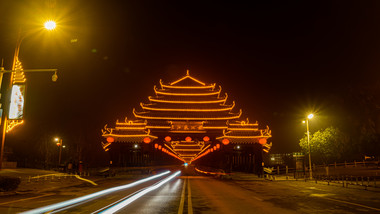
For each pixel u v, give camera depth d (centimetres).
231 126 5631
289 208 1495
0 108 2359
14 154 5572
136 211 1394
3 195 2169
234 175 5031
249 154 5903
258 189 2669
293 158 5853
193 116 5953
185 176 5228
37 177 3853
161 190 2548
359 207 1515
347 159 5575
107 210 1420
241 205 1612
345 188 2722
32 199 1903
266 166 5344
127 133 5456
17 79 2477
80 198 1948
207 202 1736
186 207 1530
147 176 5022
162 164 7800
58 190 2586
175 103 6250
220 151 5834
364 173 4231
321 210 1423
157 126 5788
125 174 5344
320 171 4925
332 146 5366
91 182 3653
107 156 6581
